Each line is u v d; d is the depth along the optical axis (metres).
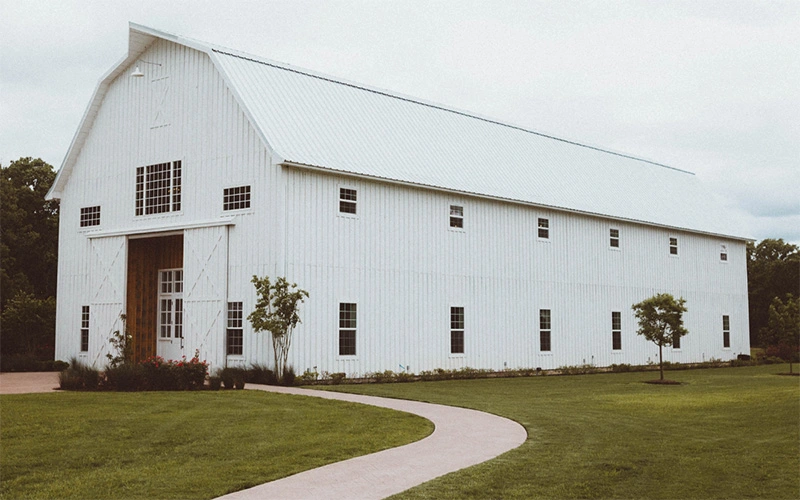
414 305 29.84
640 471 11.64
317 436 14.26
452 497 9.98
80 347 32.34
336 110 30.52
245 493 10.21
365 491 10.26
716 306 47.34
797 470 11.74
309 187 26.58
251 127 27.08
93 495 10.27
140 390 22.34
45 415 16.53
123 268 30.84
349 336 27.36
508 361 33.69
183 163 29.38
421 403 19.70
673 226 43.84
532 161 38.91
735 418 17.30
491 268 33.38
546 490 10.43
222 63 28.14
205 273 27.89
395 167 29.80
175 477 11.16
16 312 35.94
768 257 78.56
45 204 51.19
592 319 38.50
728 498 10.29
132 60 31.64
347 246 27.61
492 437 14.34
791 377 32.44
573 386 27.02
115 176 31.92
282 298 24.45
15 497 10.25
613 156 47.12
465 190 31.89
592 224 39.19
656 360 42.16
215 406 18.22
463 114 38.47
